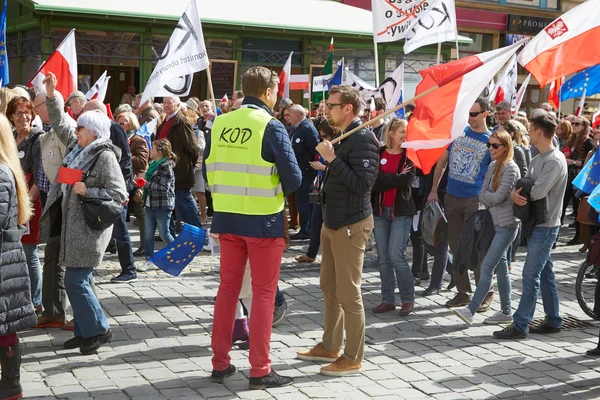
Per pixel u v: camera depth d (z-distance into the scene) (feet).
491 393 16.93
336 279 17.76
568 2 96.22
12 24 58.49
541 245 20.85
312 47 64.80
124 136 25.30
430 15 31.78
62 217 18.80
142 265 29.04
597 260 20.92
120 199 18.57
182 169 30.58
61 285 20.80
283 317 22.43
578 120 40.04
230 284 16.71
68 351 18.92
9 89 21.74
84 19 55.01
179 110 30.96
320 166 25.18
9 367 15.42
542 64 23.57
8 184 14.76
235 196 16.25
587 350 20.21
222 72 61.16
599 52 22.94
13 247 15.03
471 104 19.79
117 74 59.36
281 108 41.32
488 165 23.88
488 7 90.38
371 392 16.70
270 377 16.72
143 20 56.29
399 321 22.77
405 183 22.70
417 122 20.07
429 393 16.79
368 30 66.39
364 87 43.96
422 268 27.73
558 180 20.62
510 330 21.20
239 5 64.13
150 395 16.08
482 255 22.16
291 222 40.04
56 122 20.27
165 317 22.15
